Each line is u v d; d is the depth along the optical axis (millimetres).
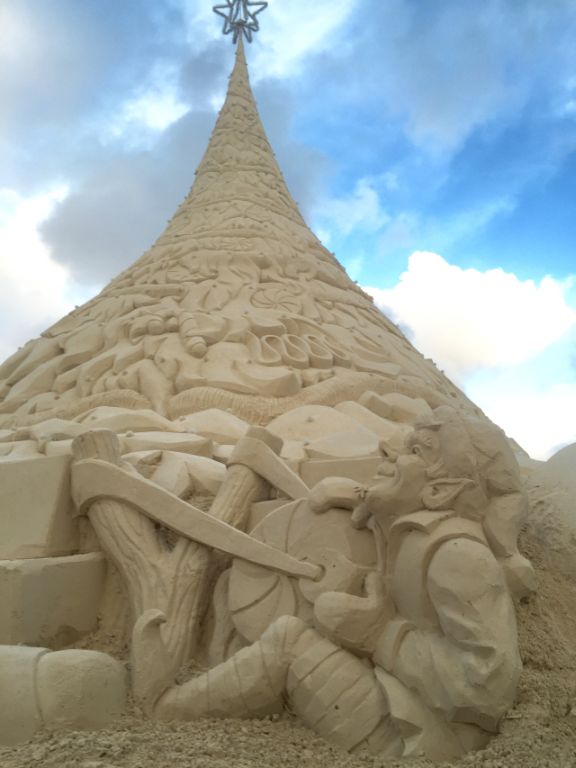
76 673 3043
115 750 2629
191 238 10430
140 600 3664
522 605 3592
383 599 3238
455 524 3166
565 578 3969
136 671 3258
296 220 12227
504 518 3307
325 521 3549
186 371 6613
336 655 3105
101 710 3059
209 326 7273
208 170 13477
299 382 6578
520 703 2955
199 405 6246
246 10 18609
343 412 6371
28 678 2971
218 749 2742
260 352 6953
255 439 4199
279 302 8383
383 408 6625
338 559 3430
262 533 3787
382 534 3367
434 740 2842
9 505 4125
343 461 4441
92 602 3932
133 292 8711
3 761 2562
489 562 3004
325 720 2992
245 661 3150
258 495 4141
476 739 2875
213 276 8859
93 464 3959
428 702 2914
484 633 2836
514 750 2723
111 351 7375
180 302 8188
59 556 3994
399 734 2910
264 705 3135
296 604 3492
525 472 5758
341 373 7047
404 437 3785
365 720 2955
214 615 3764
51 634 3740
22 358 8734
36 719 2898
